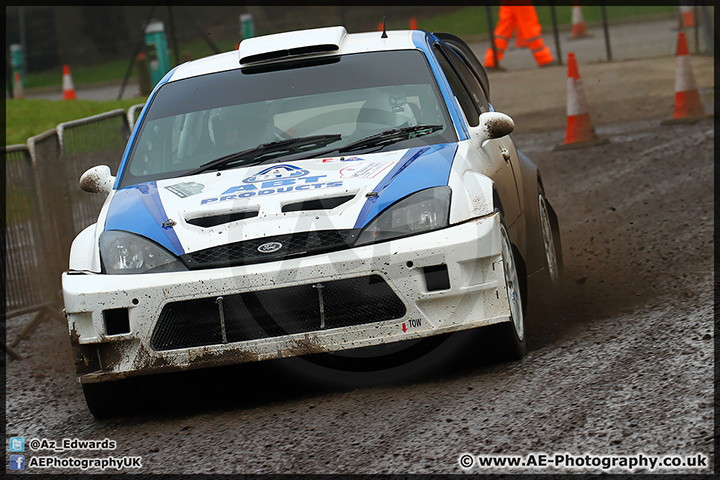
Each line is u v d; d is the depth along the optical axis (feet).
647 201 106.42
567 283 78.23
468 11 476.95
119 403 58.29
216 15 524.93
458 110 64.85
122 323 54.19
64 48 541.34
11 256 93.61
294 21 496.64
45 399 67.77
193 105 68.28
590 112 184.65
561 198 118.42
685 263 76.95
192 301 52.95
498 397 50.26
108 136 116.37
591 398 47.83
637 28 328.90
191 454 48.73
